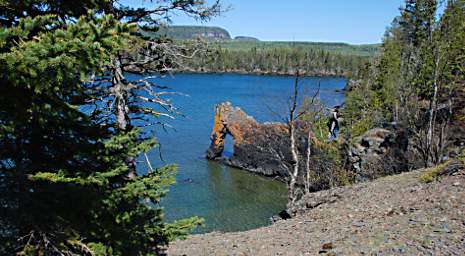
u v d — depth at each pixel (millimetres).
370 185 17141
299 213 18188
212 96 80188
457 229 9430
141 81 10680
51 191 6117
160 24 11070
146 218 7453
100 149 6934
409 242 9250
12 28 4699
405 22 32281
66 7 6203
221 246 12984
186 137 47188
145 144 7797
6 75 4637
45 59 4586
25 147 6336
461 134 24812
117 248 6668
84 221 6574
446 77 24594
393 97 37281
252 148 36531
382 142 27078
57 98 5781
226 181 33156
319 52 146500
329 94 70500
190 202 27312
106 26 4961
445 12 22219
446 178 13914
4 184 5730
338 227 12695
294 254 10648
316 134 31125
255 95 80812
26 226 5773
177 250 12945
